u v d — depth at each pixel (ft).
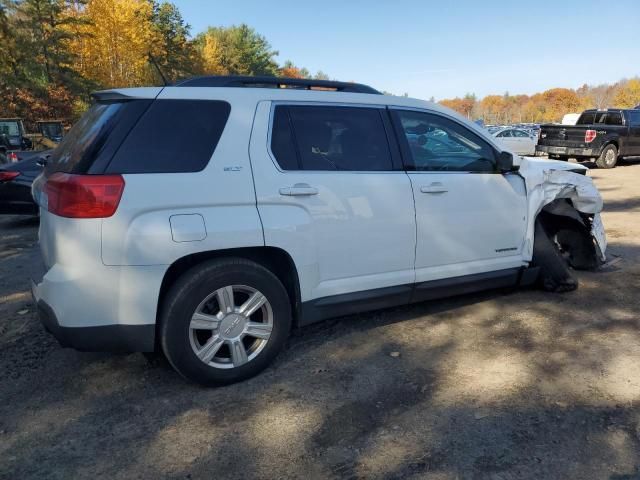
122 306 9.65
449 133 13.56
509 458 8.40
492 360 11.73
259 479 8.03
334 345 12.69
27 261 21.61
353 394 10.44
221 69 258.57
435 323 13.91
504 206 14.20
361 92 12.72
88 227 9.33
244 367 10.85
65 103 140.46
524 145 68.59
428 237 12.91
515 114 480.23
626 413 9.55
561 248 18.22
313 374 11.28
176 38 206.49
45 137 84.23
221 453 8.66
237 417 9.70
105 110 10.52
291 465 8.34
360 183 11.82
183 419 9.66
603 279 17.30
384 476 8.04
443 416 9.59
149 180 9.70
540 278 15.87
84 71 165.07
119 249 9.46
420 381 10.88
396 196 12.30
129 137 9.85
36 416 9.82
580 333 13.08
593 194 16.17
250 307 10.76
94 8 162.09
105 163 9.57
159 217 9.71
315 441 8.94
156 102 10.23
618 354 11.87
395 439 8.95
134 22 169.68
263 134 10.93
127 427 9.43
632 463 8.24
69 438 9.12
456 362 11.68
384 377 11.09
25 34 133.08
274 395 10.46
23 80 134.10
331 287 11.78
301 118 11.51
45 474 8.20
